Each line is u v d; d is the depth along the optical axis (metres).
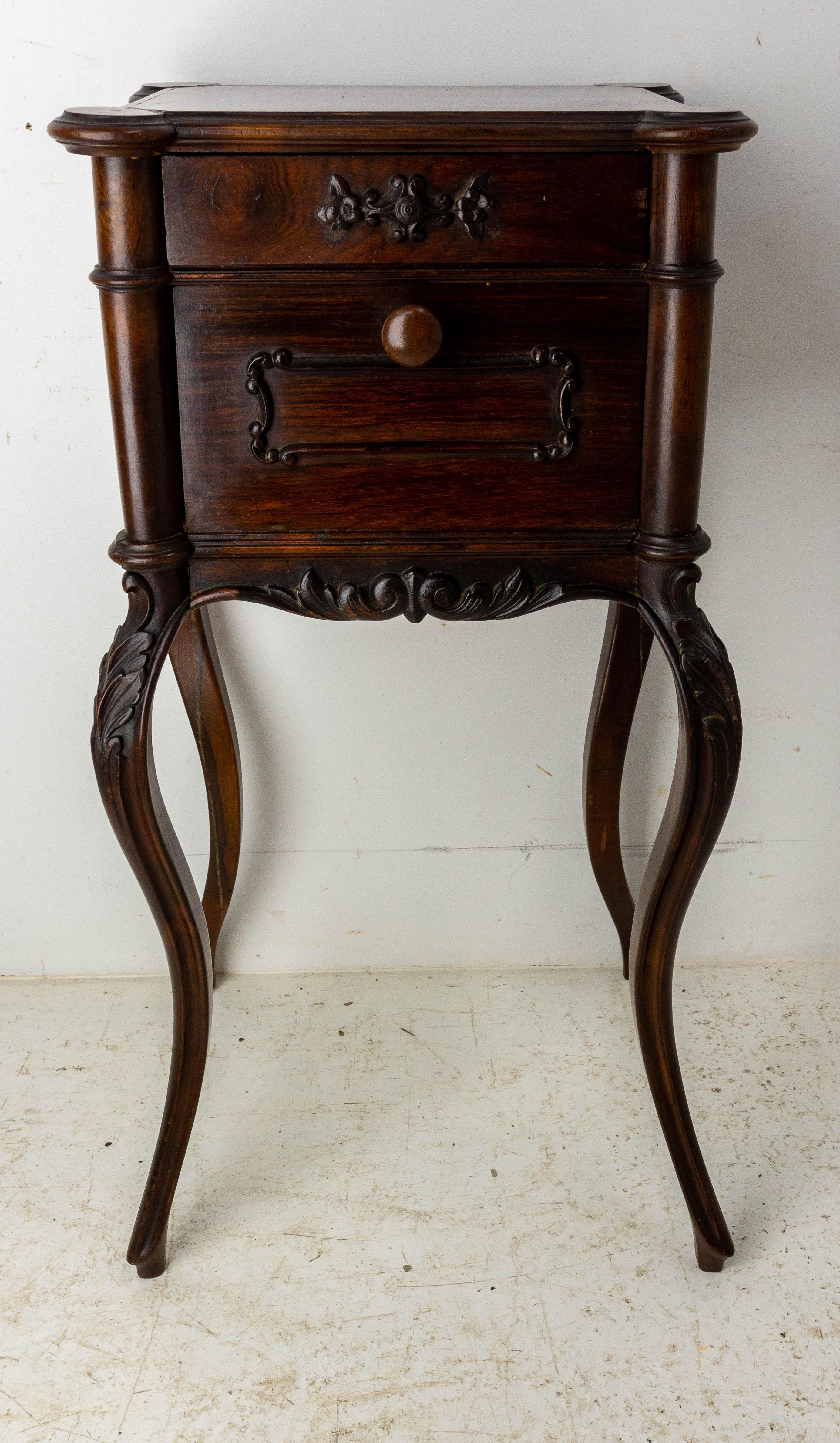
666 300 0.79
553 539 0.85
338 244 0.78
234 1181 1.07
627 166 0.77
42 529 1.20
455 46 1.08
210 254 0.78
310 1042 1.25
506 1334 0.92
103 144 0.72
